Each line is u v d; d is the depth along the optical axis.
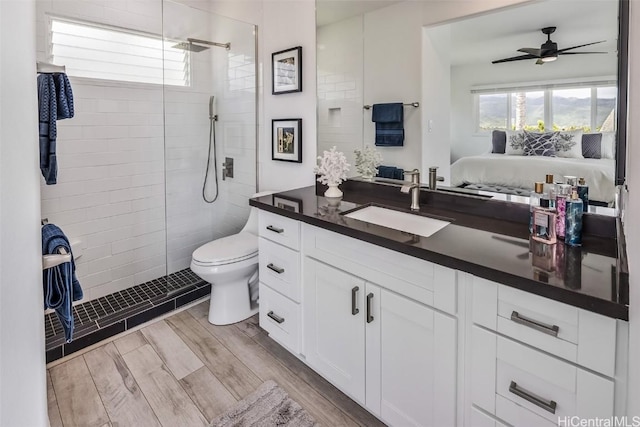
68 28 2.32
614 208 1.24
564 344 0.93
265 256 2.01
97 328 2.15
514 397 1.05
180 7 2.74
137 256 2.79
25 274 0.85
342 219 1.61
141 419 1.58
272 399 1.69
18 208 0.81
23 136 0.84
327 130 2.30
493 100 1.54
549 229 1.22
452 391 1.20
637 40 0.71
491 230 1.41
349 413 1.61
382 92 1.97
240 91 2.85
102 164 2.55
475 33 1.57
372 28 1.97
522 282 0.97
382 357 1.42
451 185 1.73
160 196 2.90
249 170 2.89
